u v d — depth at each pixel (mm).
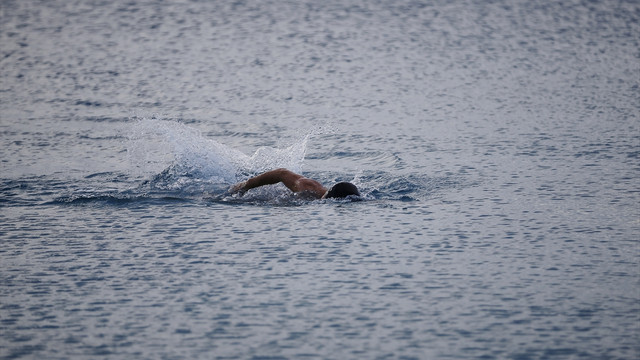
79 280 33500
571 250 36562
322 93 83125
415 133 63594
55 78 91125
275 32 125625
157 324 29391
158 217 41906
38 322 29531
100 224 40812
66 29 129250
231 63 101750
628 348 27266
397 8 148875
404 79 90750
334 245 37562
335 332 28719
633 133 61812
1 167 52156
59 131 64188
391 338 28203
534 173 50438
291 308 30734
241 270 34562
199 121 69500
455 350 27297
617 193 45562
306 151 57781
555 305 30719
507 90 82875
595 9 142750
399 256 36094
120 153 56938
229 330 28906
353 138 62094
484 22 132875
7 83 87688
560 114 70250
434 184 48188
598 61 99125
